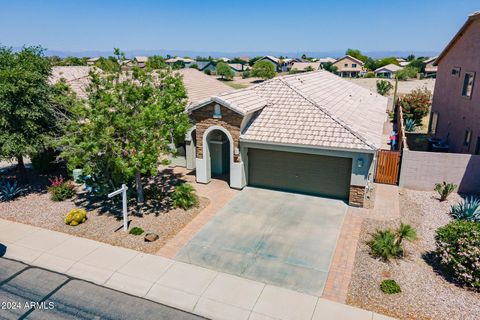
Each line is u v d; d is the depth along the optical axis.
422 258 12.98
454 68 26.44
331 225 15.56
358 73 116.44
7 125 17.44
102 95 15.18
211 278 12.02
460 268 11.34
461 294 11.00
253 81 102.44
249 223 15.81
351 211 16.84
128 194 17.64
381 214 16.52
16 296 11.25
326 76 33.25
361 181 16.80
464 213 15.73
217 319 10.27
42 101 18.17
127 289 11.54
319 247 13.85
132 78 16.73
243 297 11.08
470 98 23.31
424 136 32.25
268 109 19.89
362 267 12.48
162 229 15.22
